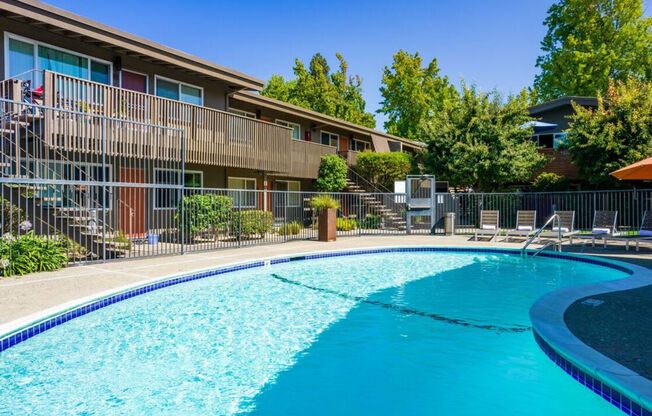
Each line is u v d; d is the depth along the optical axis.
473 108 18.81
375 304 6.66
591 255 10.09
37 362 4.33
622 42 28.89
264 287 7.85
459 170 18.17
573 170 19.67
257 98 18.05
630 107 16.09
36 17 10.16
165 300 6.79
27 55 10.77
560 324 4.41
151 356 4.50
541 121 22.41
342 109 42.44
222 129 14.13
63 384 3.82
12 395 3.60
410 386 3.77
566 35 30.97
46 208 9.48
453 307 6.47
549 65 30.55
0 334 4.27
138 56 12.98
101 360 4.39
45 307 5.23
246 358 4.46
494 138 18.41
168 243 13.16
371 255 11.88
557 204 18.41
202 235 13.34
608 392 3.05
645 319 4.59
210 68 14.59
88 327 5.40
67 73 11.61
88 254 10.02
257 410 3.36
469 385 3.76
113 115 10.93
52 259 8.14
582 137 17.03
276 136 16.61
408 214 17.12
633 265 8.44
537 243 13.02
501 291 7.57
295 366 4.26
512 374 3.97
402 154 21.12
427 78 39.22
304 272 9.41
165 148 12.14
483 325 5.53
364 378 3.96
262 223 14.38
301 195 19.72
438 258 11.41
